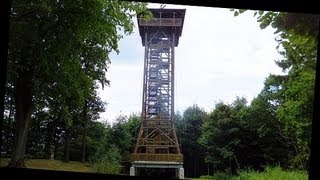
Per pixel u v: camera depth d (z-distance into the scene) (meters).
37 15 9.45
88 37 10.12
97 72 11.84
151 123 18.09
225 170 11.20
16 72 9.46
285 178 8.35
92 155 12.45
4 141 10.05
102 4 9.61
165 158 14.78
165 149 16.53
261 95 10.21
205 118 13.59
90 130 12.62
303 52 6.40
